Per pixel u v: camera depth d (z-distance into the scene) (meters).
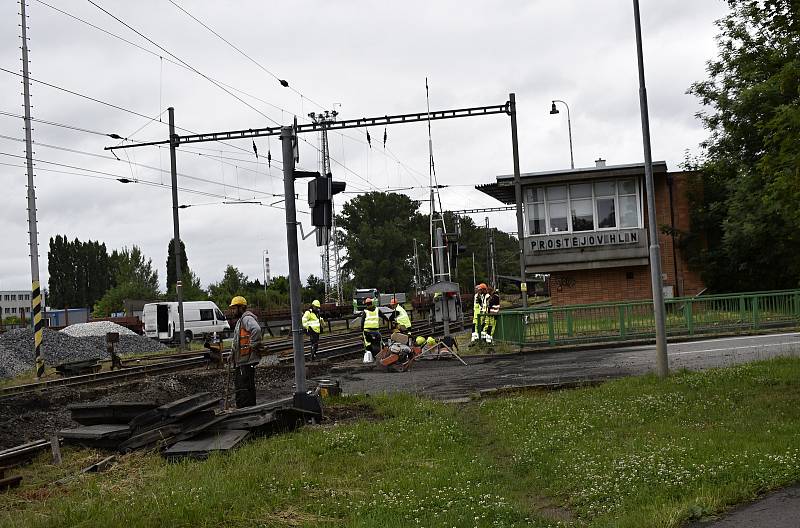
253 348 13.41
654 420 11.13
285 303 83.06
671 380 14.44
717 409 11.48
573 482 8.09
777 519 6.23
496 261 107.31
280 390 18.36
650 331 24.12
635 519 6.45
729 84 34.41
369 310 23.88
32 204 25.83
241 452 9.84
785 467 7.52
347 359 27.34
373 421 12.56
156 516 6.90
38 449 10.91
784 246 36.06
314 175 13.40
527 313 24.44
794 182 10.83
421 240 101.31
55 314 79.94
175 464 9.48
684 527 6.25
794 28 11.23
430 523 6.66
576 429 10.73
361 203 103.06
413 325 46.69
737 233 36.62
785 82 11.17
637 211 39.44
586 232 39.19
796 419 10.30
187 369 26.12
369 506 7.28
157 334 48.44
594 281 40.00
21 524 6.98
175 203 35.16
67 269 106.38
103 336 40.09
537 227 39.84
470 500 7.37
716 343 21.61
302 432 11.39
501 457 9.98
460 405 14.41
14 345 32.53
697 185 39.31
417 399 14.64
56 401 18.52
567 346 23.95
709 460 8.07
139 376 24.19
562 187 39.72
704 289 39.31
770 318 24.44
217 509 7.10
